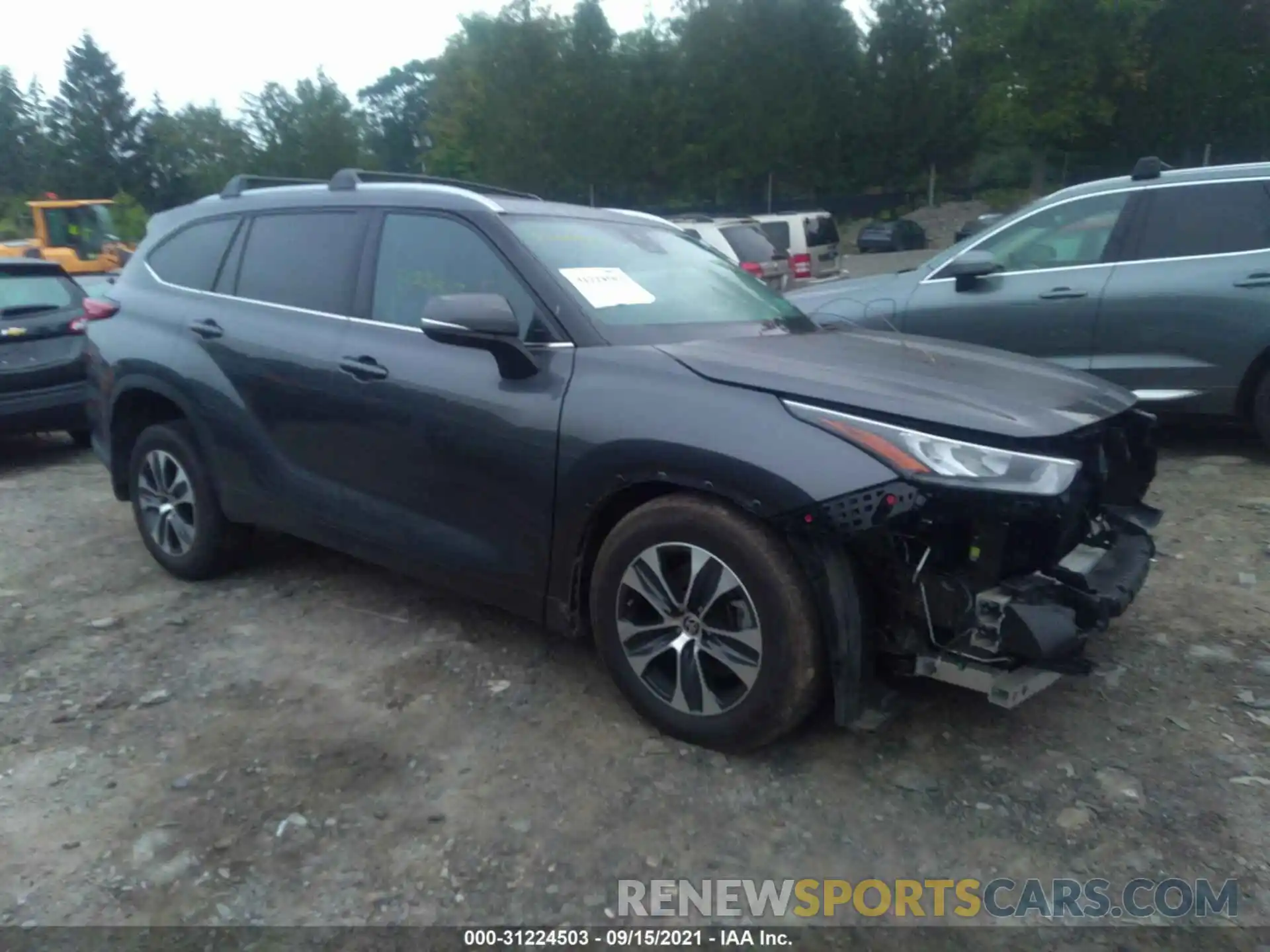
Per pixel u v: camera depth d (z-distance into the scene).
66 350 8.30
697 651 3.36
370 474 4.19
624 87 41.59
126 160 70.50
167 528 5.15
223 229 5.04
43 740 3.68
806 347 3.79
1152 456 3.97
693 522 3.27
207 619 4.69
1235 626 4.26
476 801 3.25
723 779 3.31
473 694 3.92
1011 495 2.94
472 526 3.88
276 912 2.81
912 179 45.56
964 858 2.95
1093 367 6.68
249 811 3.23
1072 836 3.02
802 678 3.16
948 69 43.50
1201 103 29.64
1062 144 31.77
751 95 41.88
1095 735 3.51
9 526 6.37
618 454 3.39
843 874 2.90
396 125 76.94
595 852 3.01
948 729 3.56
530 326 3.80
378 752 3.54
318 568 5.30
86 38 70.19
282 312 4.59
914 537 3.05
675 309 4.06
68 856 3.04
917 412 3.06
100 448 5.46
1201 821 3.06
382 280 4.30
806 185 44.59
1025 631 2.93
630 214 4.82
